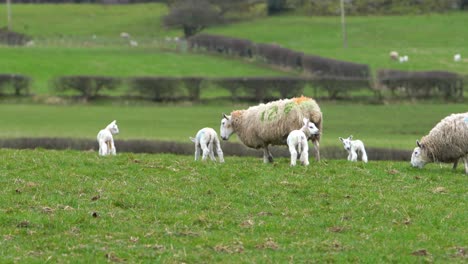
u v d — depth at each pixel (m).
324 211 20.30
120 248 17.17
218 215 19.75
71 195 21.44
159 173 24.20
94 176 23.81
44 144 42.22
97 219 19.23
